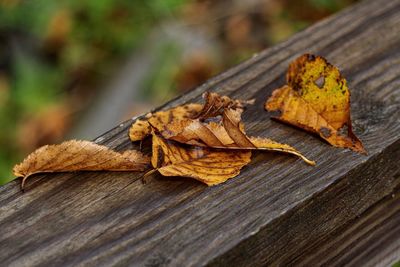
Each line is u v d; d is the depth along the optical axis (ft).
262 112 1.63
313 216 1.48
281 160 1.51
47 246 1.36
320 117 1.59
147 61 3.91
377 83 1.71
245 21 4.01
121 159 1.48
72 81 4.14
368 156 1.52
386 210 1.65
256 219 1.39
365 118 1.62
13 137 3.95
